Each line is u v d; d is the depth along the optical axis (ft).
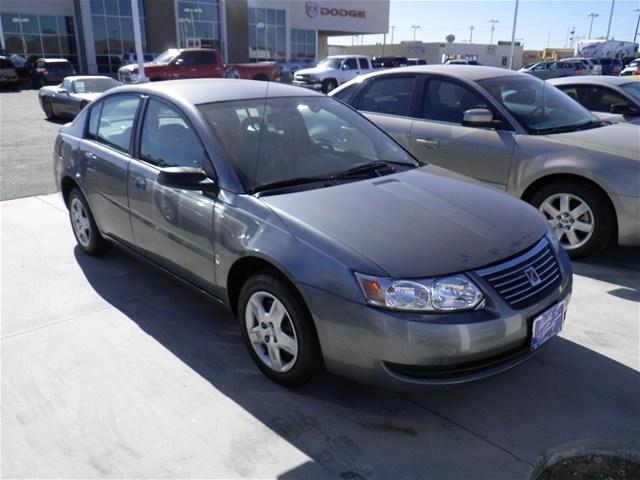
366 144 12.59
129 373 10.22
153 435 8.63
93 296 13.32
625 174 14.21
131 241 13.10
